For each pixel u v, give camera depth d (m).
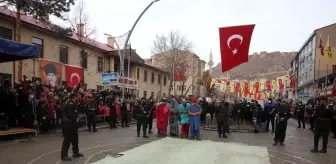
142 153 8.22
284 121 13.12
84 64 27.78
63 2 18.03
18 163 8.30
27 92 13.95
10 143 11.38
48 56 22.78
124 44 20.73
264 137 16.14
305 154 11.17
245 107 24.02
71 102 9.02
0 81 14.55
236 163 7.12
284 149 12.13
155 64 52.94
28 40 20.81
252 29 10.05
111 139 13.47
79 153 9.43
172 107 16.23
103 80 21.80
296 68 66.75
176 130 15.44
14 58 13.38
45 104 14.45
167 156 7.77
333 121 17.36
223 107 15.39
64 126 8.83
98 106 19.53
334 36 43.75
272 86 30.30
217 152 8.29
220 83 32.28
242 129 19.48
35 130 13.34
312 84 47.78
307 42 51.75
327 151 12.02
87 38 27.92
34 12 16.84
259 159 7.67
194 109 14.70
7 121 12.72
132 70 38.62
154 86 46.09
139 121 14.53
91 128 17.52
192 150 8.51
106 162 7.54
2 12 19.09
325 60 43.59
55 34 22.61
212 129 19.38
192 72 61.31
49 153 9.70
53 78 19.95
